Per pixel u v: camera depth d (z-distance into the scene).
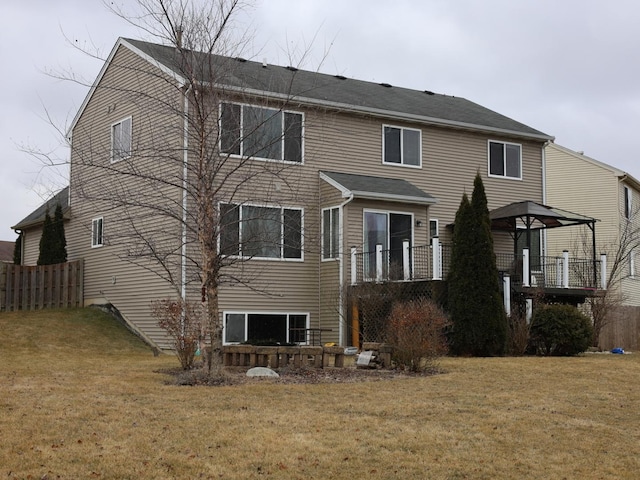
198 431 8.16
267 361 13.52
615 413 9.94
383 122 22.64
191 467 6.99
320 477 6.92
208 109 12.90
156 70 18.97
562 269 22.14
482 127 24.27
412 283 18.83
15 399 9.56
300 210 19.81
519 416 9.49
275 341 18.47
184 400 9.90
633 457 7.94
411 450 7.84
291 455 7.45
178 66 12.90
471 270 18.00
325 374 12.91
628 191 34.41
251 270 19.73
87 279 22.70
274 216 17.84
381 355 13.92
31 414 8.67
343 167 21.69
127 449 7.41
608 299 23.50
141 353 17.88
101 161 18.03
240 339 19.55
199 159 12.69
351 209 20.08
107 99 21.88
